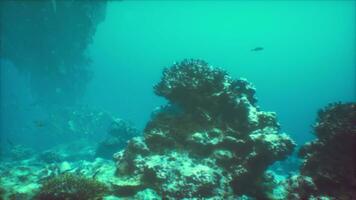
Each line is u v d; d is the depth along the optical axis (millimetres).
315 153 9070
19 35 28797
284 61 92000
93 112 33531
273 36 88938
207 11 69062
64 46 29703
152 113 12039
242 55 101188
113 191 7984
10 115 40469
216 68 9805
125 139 17359
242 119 9383
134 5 66375
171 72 10008
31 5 26547
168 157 8859
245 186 8633
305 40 84688
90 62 34000
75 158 22625
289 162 18172
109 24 92125
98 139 31688
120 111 62156
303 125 58125
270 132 9078
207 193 7688
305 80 87188
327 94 82125
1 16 27219
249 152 8875
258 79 97312
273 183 9188
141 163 8633
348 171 8250
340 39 78000
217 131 9258
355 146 8336
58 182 7617
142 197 7434
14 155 22453
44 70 31016
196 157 8961
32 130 34188
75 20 28547
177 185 7699
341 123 8656
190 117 9695
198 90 9375
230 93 9367
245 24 80875
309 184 8297
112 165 9930
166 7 68375
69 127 31391
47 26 27938
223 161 8703
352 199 7684
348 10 57188
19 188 8602
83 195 7195
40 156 20047
